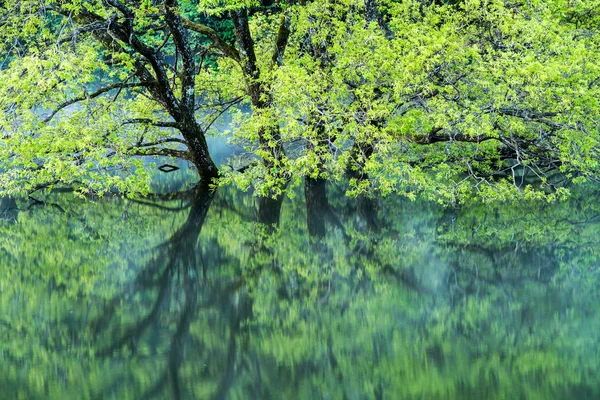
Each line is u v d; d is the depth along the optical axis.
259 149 18.67
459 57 17.27
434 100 17.00
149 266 14.81
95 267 14.76
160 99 20.31
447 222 17.86
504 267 14.12
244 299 12.70
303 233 17.36
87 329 11.30
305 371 9.62
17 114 16.05
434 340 10.62
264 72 19.23
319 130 18.30
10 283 13.65
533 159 19.22
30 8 16.33
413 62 16.61
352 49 17.98
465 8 18.58
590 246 15.25
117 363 9.98
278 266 14.70
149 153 20.98
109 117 18.09
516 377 9.24
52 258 15.38
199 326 11.39
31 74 14.65
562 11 20.00
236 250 15.98
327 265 14.72
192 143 21.05
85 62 15.31
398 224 17.86
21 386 9.21
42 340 10.84
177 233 17.48
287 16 20.86
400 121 17.56
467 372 9.51
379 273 14.05
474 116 17.16
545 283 13.09
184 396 8.89
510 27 18.03
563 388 8.94
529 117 17.92
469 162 20.14
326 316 11.80
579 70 16.83
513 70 16.17
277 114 17.84
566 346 10.28
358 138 16.94
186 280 13.80
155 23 20.03
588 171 18.16
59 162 16.38
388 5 22.12
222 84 23.53
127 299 12.77
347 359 9.95
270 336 10.92
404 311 11.95
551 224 17.19
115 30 17.86
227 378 9.48
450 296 12.62
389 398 8.73
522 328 10.99
